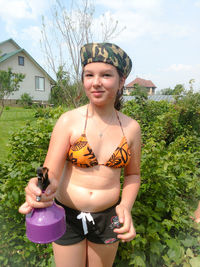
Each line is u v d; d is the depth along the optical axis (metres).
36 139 2.97
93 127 1.46
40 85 27.30
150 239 2.39
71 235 1.52
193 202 3.37
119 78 1.44
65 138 1.44
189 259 2.39
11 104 24.52
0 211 2.60
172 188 2.79
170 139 6.80
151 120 7.62
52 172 1.39
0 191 2.52
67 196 1.52
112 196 1.53
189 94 8.46
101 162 1.47
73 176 1.51
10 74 13.44
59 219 1.21
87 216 1.50
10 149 3.17
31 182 1.17
